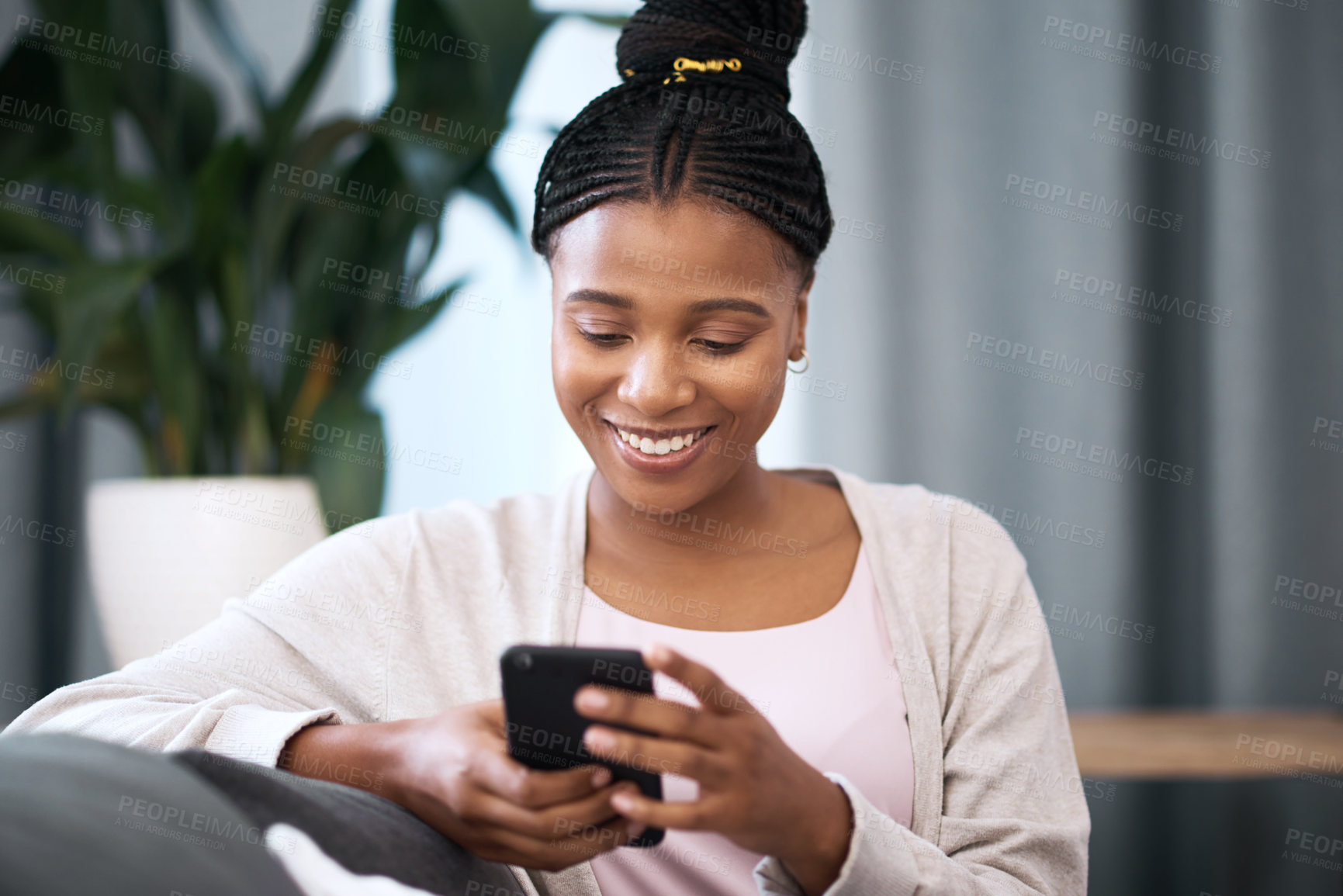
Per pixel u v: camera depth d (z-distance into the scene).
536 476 2.08
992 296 2.06
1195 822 1.96
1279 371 1.99
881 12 2.10
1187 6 2.04
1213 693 1.98
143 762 0.44
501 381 2.08
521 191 2.04
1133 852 1.97
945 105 2.08
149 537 1.56
